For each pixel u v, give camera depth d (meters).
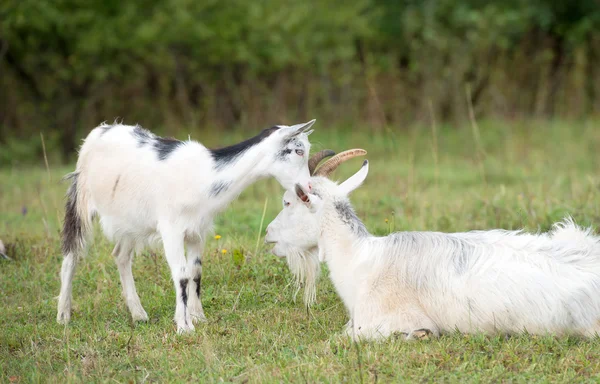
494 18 30.56
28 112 28.97
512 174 20.20
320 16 29.69
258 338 8.61
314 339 8.66
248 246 12.06
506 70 32.19
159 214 9.34
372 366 7.38
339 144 25.75
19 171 23.69
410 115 29.55
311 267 9.40
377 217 14.81
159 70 29.50
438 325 8.40
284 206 9.30
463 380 7.05
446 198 16.50
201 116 29.19
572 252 8.29
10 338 8.97
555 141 25.27
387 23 33.00
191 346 8.48
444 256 8.40
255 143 9.30
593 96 32.22
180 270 9.24
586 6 33.09
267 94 29.42
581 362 7.34
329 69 30.88
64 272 9.82
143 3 27.00
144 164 9.41
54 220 15.92
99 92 28.98
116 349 8.51
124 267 9.90
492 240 8.51
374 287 8.50
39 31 25.66
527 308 7.99
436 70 30.66
